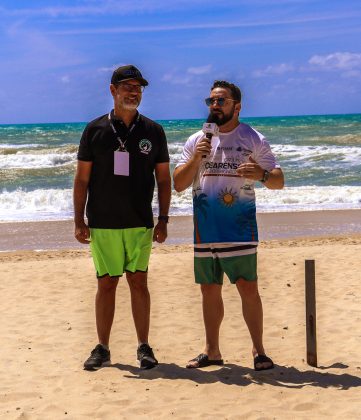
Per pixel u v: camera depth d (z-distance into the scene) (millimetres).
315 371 5316
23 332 6898
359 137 47750
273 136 53500
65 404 4688
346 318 7148
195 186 5254
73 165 34031
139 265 5398
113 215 5270
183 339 6461
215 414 4434
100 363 5504
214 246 5207
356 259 10859
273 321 7113
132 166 5250
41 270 10602
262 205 19922
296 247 12828
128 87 5148
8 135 64562
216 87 5168
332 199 20750
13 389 5039
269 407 4547
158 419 4375
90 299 8562
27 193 21203
